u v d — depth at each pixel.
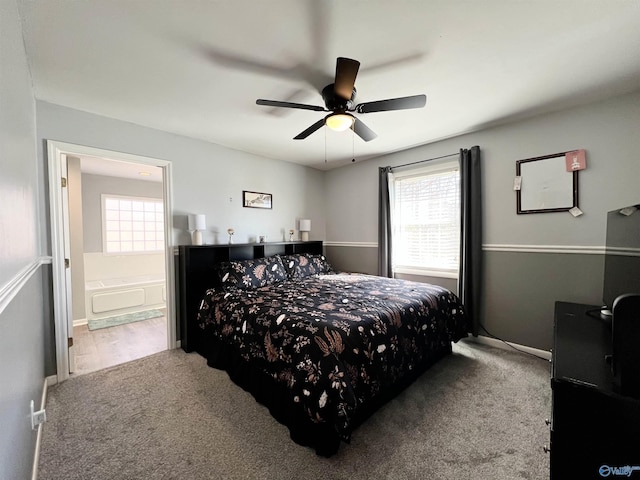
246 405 1.96
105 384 2.25
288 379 1.67
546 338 2.68
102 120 2.58
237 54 1.72
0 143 0.88
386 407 1.93
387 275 3.86
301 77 1.96
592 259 2.43
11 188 1.05
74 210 3.69
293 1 1.32
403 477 1.37
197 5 1.34
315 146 3.56
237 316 2.24
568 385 0.99
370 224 4.21
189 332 2.92
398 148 3.67
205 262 3.14
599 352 1.28
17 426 1.08
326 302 2.26
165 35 1.54
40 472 1.40
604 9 1.38
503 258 2.92
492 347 2.97
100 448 1.56
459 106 2.46
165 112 2.53
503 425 1.74
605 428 0.94
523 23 1.47
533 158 2.70
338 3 1.33
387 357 1.88
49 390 2.16
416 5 1.35
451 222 3.39
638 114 2.20
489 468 1.42
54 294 2.30
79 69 1.85
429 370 2.46
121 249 5.07
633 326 0.93
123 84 2.05
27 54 1.67
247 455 1.51
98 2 1.31
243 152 3.71
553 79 2.03
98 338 3.29
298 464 1.45
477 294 3.02
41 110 2.27
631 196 2.24
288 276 3.50
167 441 1.61
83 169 4.37
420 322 2.28
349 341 1.69
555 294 2.62
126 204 5.13
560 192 2.56
